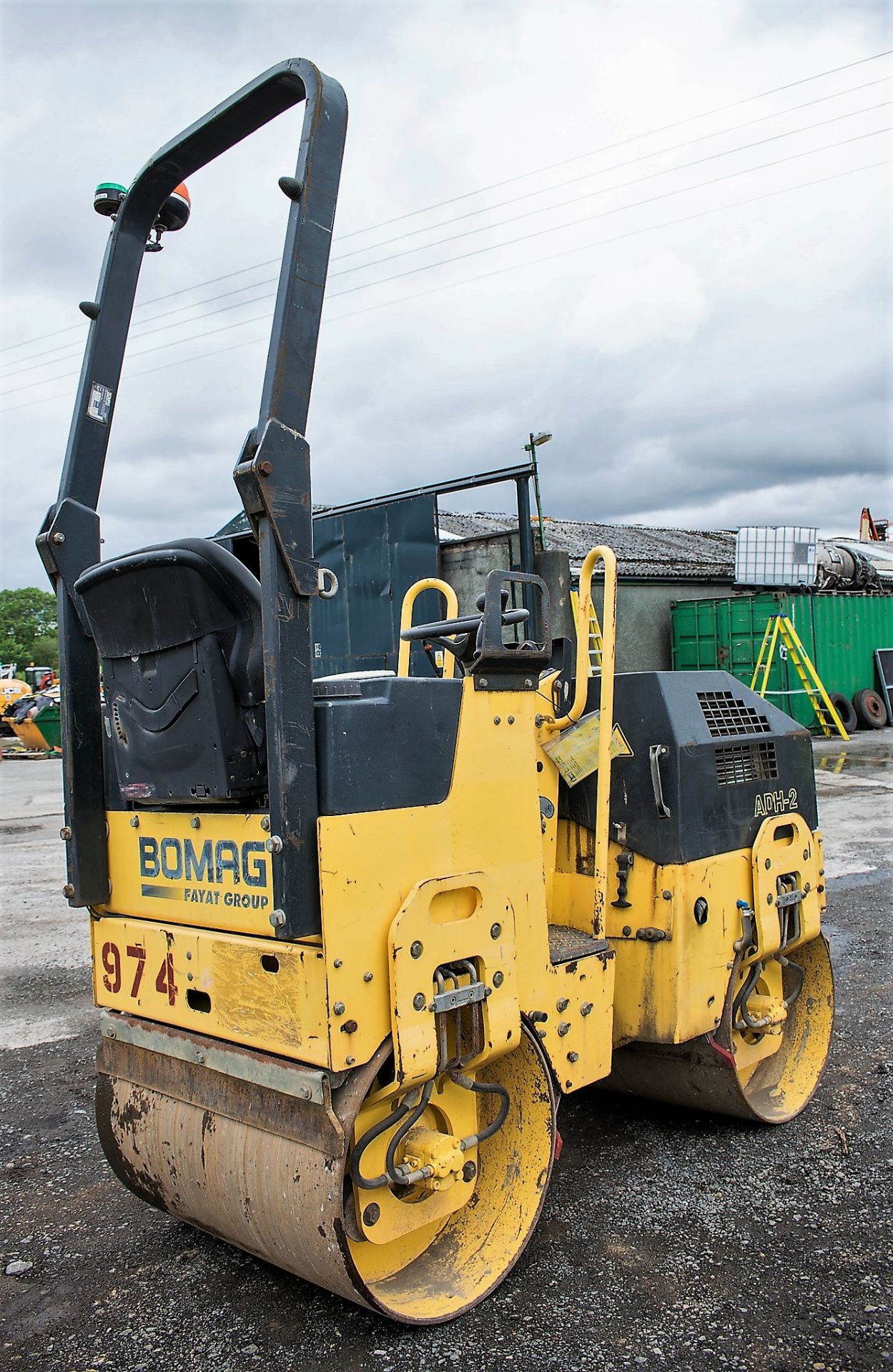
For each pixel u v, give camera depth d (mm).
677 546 25250
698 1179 3465
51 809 13656
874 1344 2572
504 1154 3020
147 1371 2561
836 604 19094
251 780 2504
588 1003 3125
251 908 2547
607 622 3301
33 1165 3799
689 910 3408
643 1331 2641
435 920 2627
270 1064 2500
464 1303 2732
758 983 4051
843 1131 3814
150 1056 2973
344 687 2578
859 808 11125
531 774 2949
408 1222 2762
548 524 24141
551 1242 3078
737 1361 2520
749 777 3717
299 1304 2828
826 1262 2945
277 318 2369
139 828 2898
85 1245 3211
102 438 3029
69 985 6043
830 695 18875
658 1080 3887
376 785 2490
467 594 11203
